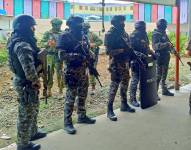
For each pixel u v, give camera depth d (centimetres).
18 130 479
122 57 654
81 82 591
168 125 627
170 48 805
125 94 704
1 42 1675
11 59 459
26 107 469
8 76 1055
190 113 692
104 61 1434
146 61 721
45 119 662
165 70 827
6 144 535
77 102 626
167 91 856
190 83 1031
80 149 512
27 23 454
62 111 719
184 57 1545
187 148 521
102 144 533
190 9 1697
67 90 581
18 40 450
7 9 2750
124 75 673
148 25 2873
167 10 3002
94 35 848
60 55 567
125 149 516
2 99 806
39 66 475
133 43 716
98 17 3244
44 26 2341
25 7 2852
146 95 734
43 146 519
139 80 737
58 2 3144
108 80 1059
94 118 664
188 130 602
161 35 791
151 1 817
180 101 801
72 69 572
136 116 678
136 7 3325
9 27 2284
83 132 584
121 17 645
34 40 470
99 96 850
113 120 648
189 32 1677
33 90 468
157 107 746
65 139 550
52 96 830
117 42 646
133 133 582
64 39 564
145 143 539
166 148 520
